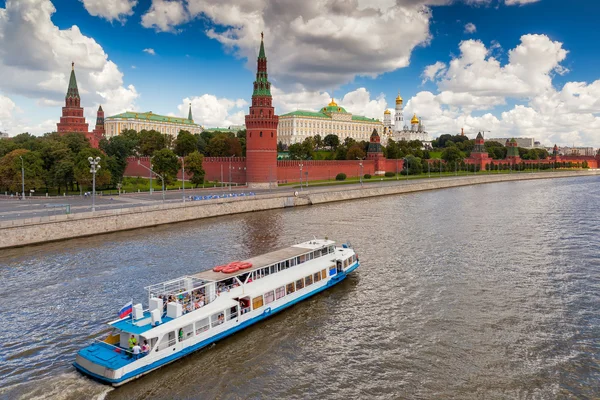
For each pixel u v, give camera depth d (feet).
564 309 141.28
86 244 228.02
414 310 141.90
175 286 154.81
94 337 121.80
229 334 126.00
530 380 102.06
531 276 174.29
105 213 258.98
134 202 332.39
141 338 107.96
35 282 165.27
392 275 177.47
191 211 309.83
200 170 473.26
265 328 131.85
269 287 139.74
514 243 230.89
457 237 246.27
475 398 95.86
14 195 389.39
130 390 99.50
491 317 135.54
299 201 398.21
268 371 107.34
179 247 220.84
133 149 626.23
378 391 98.27
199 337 117.50
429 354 113.70
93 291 155.84
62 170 391.24
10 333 123.95
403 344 119.24
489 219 309.01
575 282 166.61
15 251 212.64
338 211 356.59
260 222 299.58
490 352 114.52
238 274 138.21
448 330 127.03
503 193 506.48
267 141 490.49
